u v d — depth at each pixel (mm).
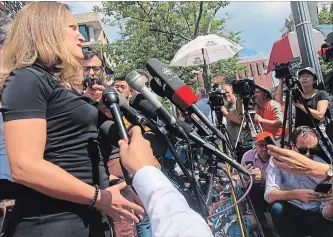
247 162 3879
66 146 1456
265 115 4871
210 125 1789
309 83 4043
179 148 1598
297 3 4852
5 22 2041
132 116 1556
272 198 3479
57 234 1416
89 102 1559
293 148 3297
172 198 1014
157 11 19844
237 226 3287
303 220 3520
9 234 1536
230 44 8367
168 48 19906
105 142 1591
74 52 1619
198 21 18984
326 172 1916
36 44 1503
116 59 21406
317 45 6199
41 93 1411
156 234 984
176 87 1706
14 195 1500
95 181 1528
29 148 1335
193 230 965
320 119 3867
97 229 1524
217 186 2398
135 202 1752
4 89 1413
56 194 1358
